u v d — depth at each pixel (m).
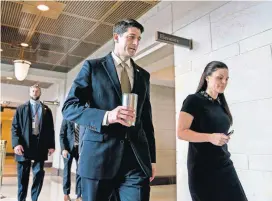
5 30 4.77
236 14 2.37
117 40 1.41
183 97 2.94
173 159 5.82
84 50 5.75
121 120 1.15
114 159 1.25
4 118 15.41
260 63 2.11
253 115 2.12
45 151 3.54
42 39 5.17
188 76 2.89
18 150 3.32
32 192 3.43
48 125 3.62
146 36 3.82
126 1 3.67
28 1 3.78
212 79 1.79
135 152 1.31
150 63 4.22
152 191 4.81
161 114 5.88
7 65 7.00
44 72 7.34
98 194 1.23
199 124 1.71
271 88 2.00
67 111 1.27
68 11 4.05
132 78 1.45
